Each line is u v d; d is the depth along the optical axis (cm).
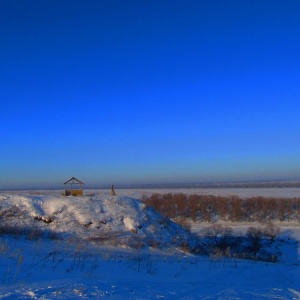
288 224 6606
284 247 4069
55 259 1398
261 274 1620
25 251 1564
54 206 2689
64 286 891
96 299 771
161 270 1468
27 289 834
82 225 2553
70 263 1334
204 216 7450
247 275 1560
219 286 1117
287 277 1578
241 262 2072
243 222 7019
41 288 853
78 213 2650
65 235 2348
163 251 2316
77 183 3503
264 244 4028
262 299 889
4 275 1006
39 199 2742
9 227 2255
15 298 746
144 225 2730
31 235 2155
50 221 2527
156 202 8344
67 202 2759
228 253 2505
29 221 2461
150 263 1557
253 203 8075
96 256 1634
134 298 807
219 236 3816
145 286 1001
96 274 1193
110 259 1575
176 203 8181
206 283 1201
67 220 2567
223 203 7925
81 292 827
